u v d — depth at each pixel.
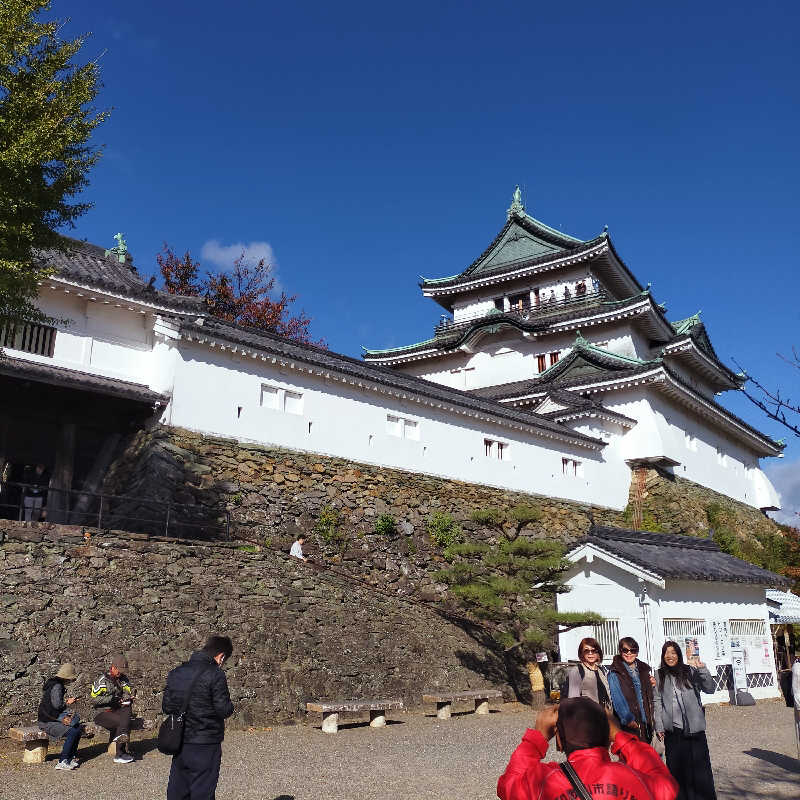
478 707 14.56
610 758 3.26
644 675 7.28
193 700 5.63
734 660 17.30
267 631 13.27
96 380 16.89
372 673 14.35
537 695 15.78
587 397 34.03
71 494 17.53
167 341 18.14
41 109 10.43
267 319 37.81
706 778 6.90
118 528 16.22
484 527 23.28
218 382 18.38
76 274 17.67
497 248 45.72
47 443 19.39
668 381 32.50
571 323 37.84
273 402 19.59
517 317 39.38
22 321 11.48
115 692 9.35
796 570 29.70
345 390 21.19
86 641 11.24
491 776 8.88
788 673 18.45
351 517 19.80
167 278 36.47
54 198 10.78
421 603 17.16
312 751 10.17
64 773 8.55
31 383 16.25
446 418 24.14
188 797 5.53
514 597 16.55
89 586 11.78
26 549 11.46
